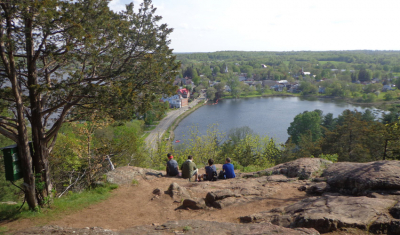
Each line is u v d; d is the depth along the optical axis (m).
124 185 10.09
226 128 90.88
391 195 6.12
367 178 6.84
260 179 9.81
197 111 124.06
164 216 7.17
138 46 9.54
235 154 31.69
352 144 37.88
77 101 8.45
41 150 8.41
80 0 7.84
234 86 169.25
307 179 9.15
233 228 5.33
